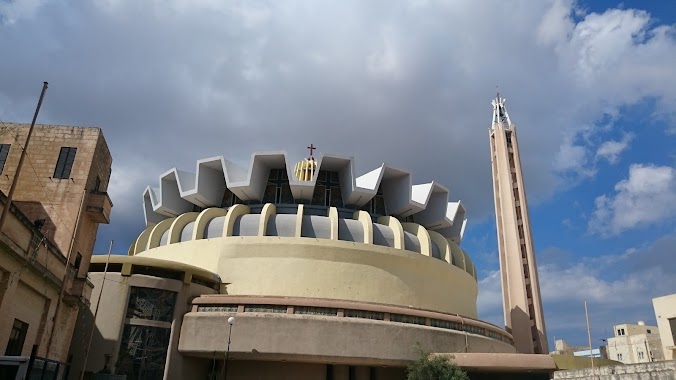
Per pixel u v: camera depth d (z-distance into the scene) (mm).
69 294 25203
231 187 39375
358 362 30016
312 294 34031
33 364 16359
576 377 22047
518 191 51656
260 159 40469
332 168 42000
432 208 44969
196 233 37344
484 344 34219
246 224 37062
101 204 26094
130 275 30906
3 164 25125
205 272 33156
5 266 19016
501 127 54375
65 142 26219
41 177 25219
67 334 25812
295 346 29328
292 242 35438
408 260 37219
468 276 42906
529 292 47531
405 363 30328
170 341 29875
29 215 24484
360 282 35062
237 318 29938
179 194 43781
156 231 40500
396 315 31969
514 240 49094
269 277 34469
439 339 31875
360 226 38031
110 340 29203
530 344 44844
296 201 40938
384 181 43562
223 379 29688
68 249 24281
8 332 19734
